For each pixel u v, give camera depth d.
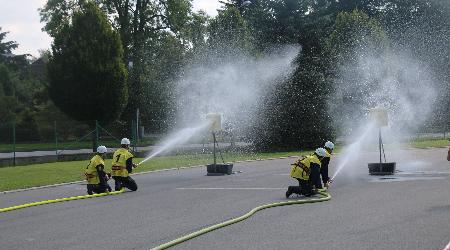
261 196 15.88
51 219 12.75
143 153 35.44
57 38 42.97
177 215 12.78
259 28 52.69
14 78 73.06
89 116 42.41
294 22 52.28
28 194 18.17
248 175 22.58
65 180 22.11
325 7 61.28
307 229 10.63
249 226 11.12
